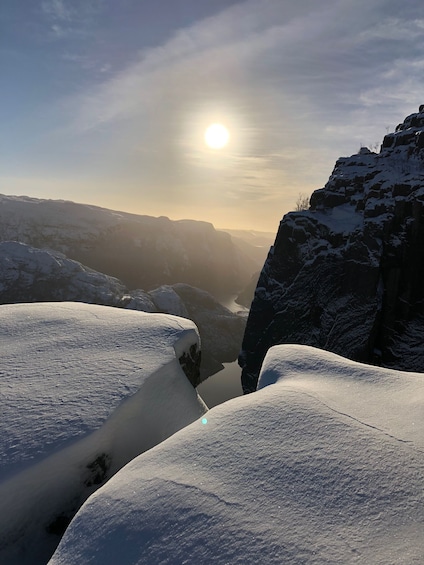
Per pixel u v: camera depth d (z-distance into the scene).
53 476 5.86
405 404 6.13
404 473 4.40
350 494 4.12
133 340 9.22
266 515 3.88
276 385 7.08
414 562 3.28
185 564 3.44
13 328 9.87
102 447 6.34
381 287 45.78
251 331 59.06
